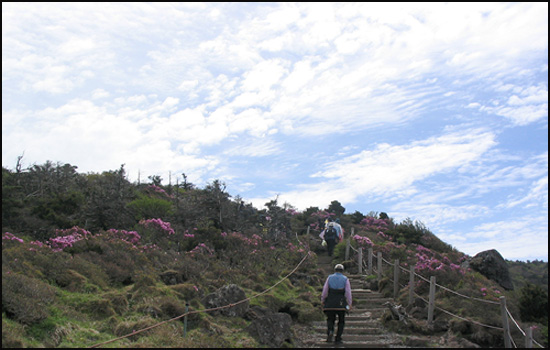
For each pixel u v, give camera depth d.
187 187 26.83
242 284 12.16
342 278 9.16
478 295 11.08
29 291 7.91
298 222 27.59
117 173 20.88
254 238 18.31
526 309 10.66
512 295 11.90
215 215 19.11
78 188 18.45
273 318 8.97
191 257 14.05
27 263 9.35
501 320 9.62
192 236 16.05
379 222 27.55
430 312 10.26
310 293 12.45
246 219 21.69
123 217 16.03
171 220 17.75
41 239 12.23
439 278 12.62
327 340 9.02
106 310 8.56
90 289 9.48
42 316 7.45
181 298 10.13
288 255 17.28
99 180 20.48
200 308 9.68
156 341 7.63
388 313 10.52
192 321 8.96
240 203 22.58
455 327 9.65
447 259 17.02
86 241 12.02
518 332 9.31
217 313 9.66
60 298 8.60
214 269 13.18
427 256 17.53
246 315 9.89
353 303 12.38
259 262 15.16
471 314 10.09
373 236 21.53
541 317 10.47
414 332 9.97
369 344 9.02
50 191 16.97
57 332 7.22
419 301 11.17
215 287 11.41
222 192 20.12
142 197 19.00
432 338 9.62
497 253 16.47
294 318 10.87
